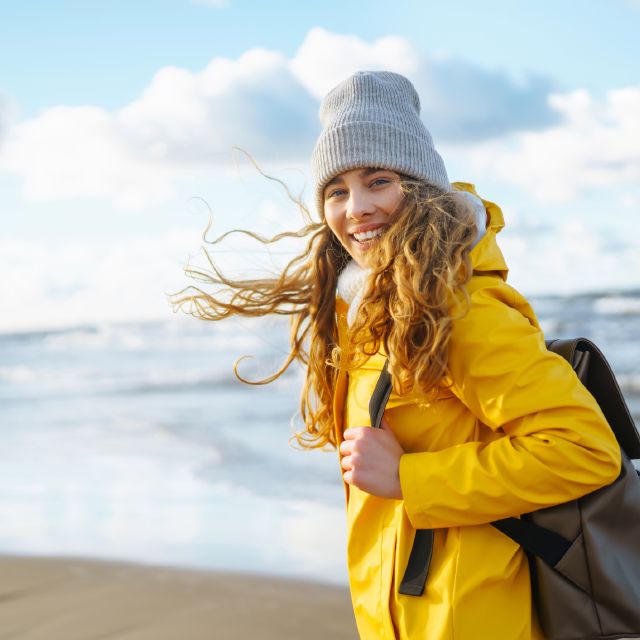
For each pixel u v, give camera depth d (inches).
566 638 64.7
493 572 65.2
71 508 268.7
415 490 66.1
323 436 88.0
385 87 78.8
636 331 923.4
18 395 820.0
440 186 76.7
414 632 66.2
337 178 78.5
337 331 86.0
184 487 300.0
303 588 171.6
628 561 64.2
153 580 178.7
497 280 69.7
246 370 866.1
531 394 63.9
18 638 142.6
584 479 62.8
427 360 66.0
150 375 943.7
